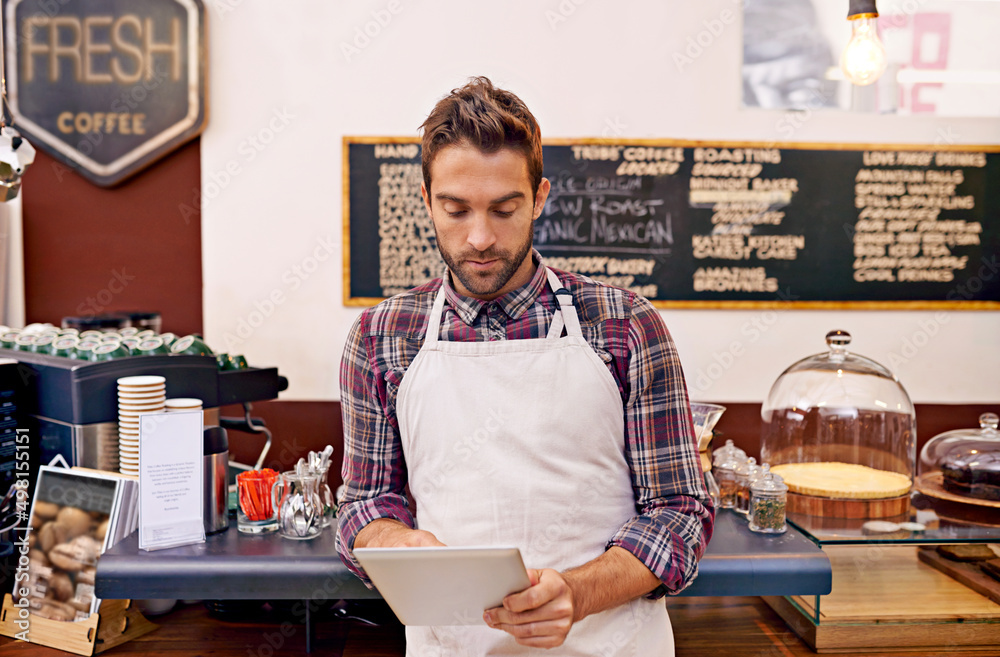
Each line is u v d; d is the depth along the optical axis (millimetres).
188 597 1344
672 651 1095
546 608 877
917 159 2619
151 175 2592
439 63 2570
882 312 2658
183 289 2619
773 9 2578
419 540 967
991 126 2625
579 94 2584
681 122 2600
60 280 2605
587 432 1037
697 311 2637
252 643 1574
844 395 1810
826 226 2625
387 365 1108
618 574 959
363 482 1137
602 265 2604
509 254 994
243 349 2611
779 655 1473
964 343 2670
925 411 2668
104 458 1668
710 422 1661
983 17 2592
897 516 1559
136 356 1707
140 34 2492
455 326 1098
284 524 1470
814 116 2609
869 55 2092
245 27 2553
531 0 2561
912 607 1508
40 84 2500
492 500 1036
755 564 1341
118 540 1501
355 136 2561
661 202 2600
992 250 2648
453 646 1083
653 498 1059
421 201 2582
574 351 1047
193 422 1468
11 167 1665
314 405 2625
